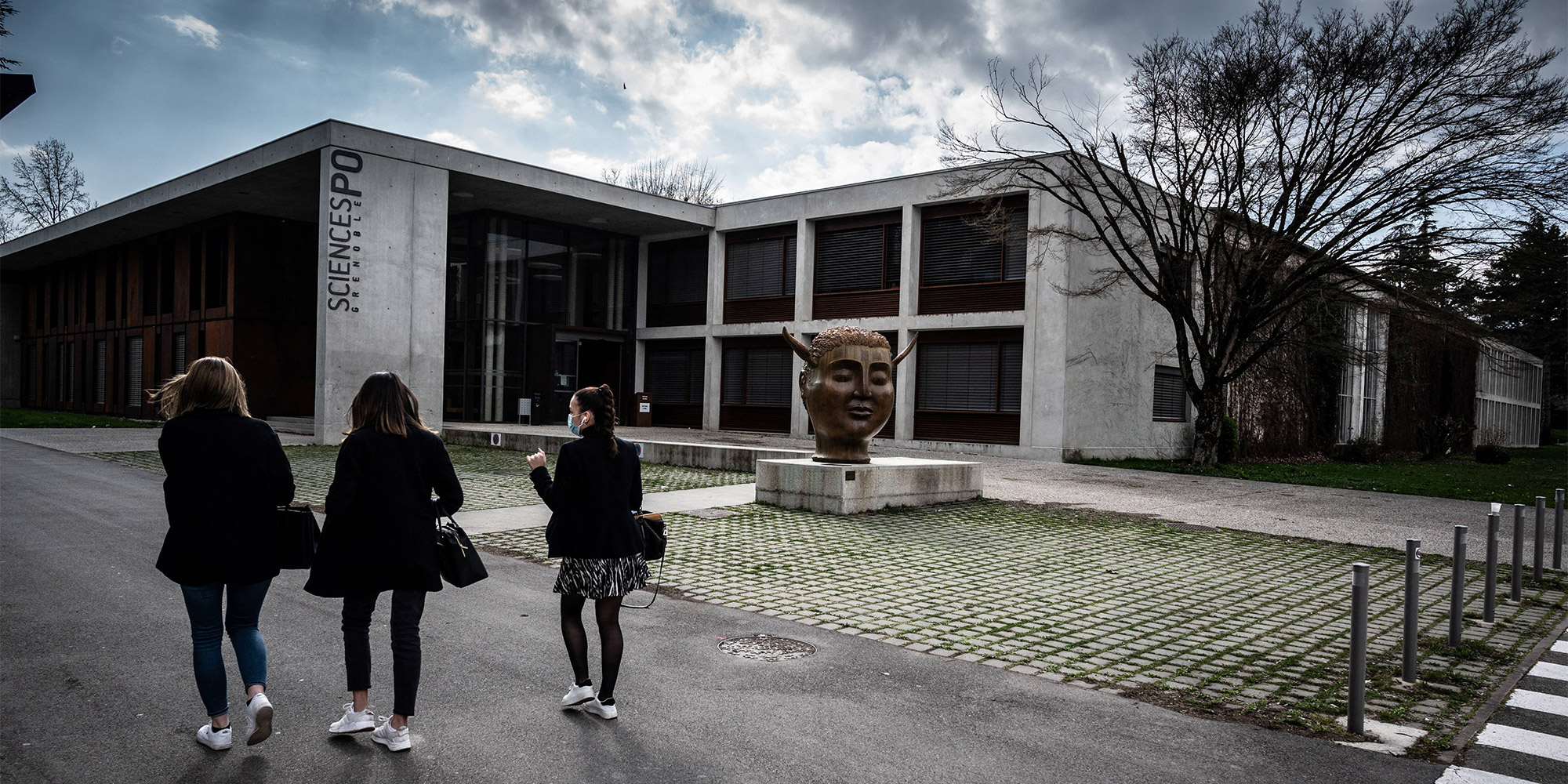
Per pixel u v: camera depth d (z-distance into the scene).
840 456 13.67
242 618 4.31
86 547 9.21
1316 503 15.98
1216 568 9.88
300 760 4.19
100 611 6.75
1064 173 24.41
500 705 5.00
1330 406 31.64
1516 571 8.68
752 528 11.56
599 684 5.38
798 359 30.02
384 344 24.17
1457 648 6.87
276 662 5.64
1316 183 21.73
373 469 4.29
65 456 18.73
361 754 4.29
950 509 13.88
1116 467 22.62
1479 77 19.66
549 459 19.44
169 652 5.79
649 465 19.75
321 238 23.22
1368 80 20.53
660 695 5.24
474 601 7.41
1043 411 24.47
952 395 26.77
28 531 10.14
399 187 24.47
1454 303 21.92
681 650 6.19
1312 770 4.43
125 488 13.86
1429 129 20.38
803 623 7.02
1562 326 54.38
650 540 5.09
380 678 5.41
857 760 4.36
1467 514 15.05
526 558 9.33
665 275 34.50
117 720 4.64
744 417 31.75
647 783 4.04
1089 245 24.84
